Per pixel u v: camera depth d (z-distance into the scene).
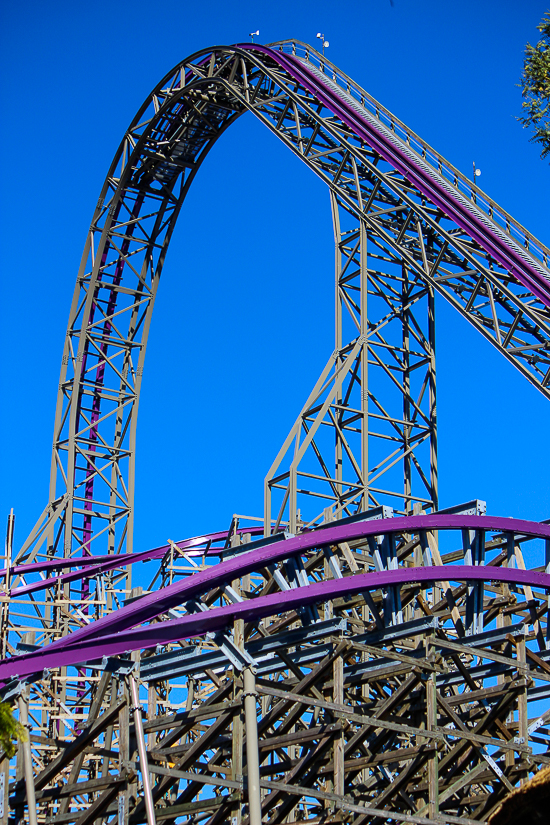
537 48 41.06
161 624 26.81
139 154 47.09
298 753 34.06
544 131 40.53
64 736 36.28
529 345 32.91
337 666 26.78
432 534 28.98
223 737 30.41
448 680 29.55
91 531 48.38
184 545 45.06
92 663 27.81
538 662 28.62
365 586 27.27
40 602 34.59
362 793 28.95
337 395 33.72
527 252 35.66
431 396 36.44
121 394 50.06
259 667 28.03
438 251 37.66
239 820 26.47
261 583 37.00
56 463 48.22
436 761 26.56
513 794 18.80
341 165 37.38
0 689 28.23
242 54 42.06
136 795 28.34
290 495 32.31
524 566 29.95
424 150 38.31
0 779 27.98
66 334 49.94
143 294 50.28
